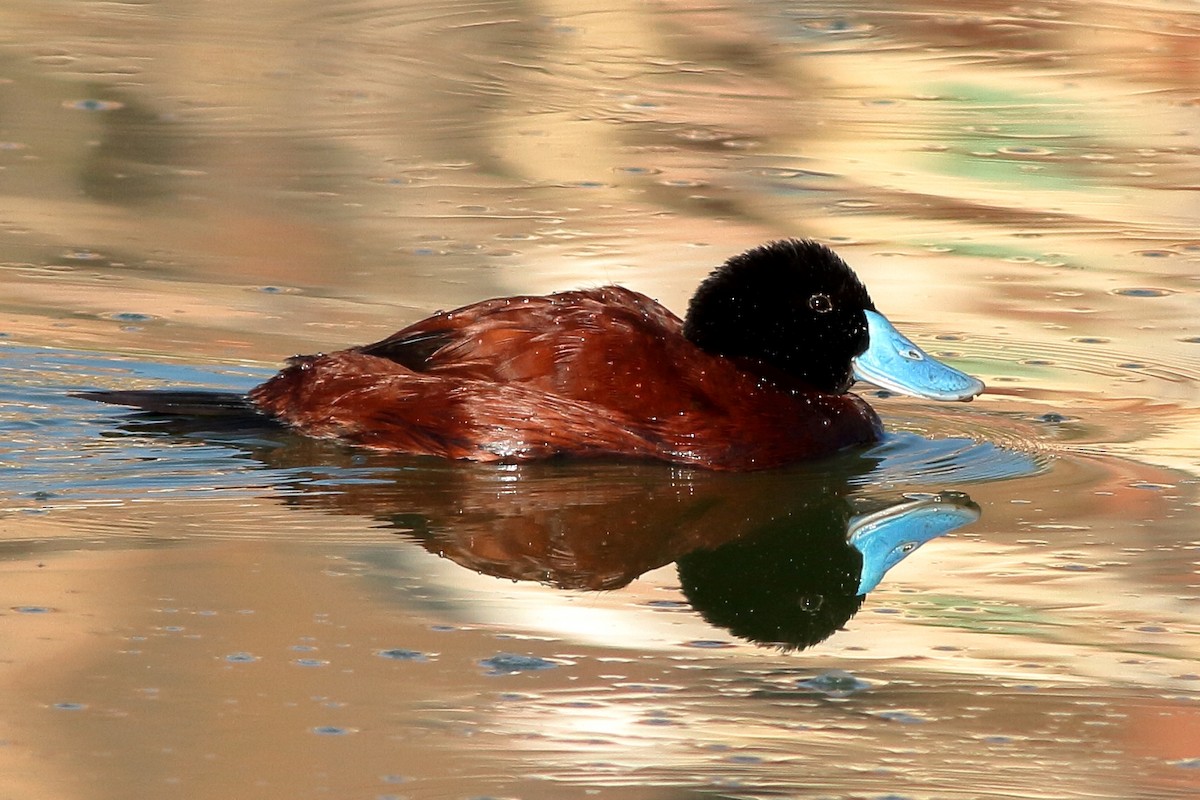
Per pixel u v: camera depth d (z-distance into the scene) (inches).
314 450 413.1
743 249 602.2
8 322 510.6
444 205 644.1
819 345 433.1
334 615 322.7
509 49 868.0
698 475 408.2
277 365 486.6
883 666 309.9
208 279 559.5
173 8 925.2
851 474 419.5
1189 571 354.9
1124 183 689.0
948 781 265.9
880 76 837.2
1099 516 390.3
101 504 378.9
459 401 406.6
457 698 288.5
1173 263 601.0
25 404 442.9
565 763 267.9
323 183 665.0
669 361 417.1
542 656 308.5
